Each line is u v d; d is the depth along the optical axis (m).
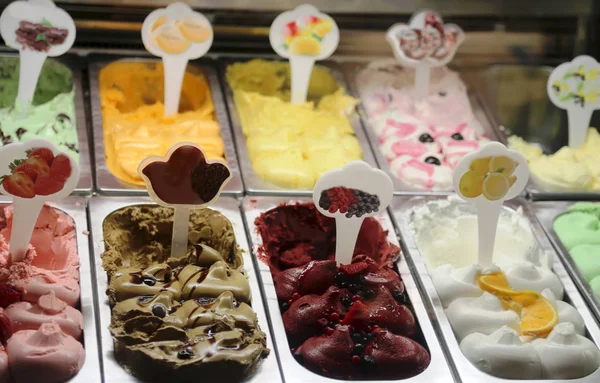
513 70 1.41
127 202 1.04
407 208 1.10
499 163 0.97
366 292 0.95
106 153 1.15
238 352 0.83
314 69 1.37
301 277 0.97
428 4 1.33
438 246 1.07
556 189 1.17
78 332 0.86
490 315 0.94
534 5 1.36
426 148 1.23
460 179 0.97
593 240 1.08
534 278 1.00
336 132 1.23
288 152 1.17
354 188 0.96
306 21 1.23
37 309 0.86
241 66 1.34
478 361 0.89
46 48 1.15
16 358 0.80
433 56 1.30
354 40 1.38
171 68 1.20
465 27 1.39
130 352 0.82
